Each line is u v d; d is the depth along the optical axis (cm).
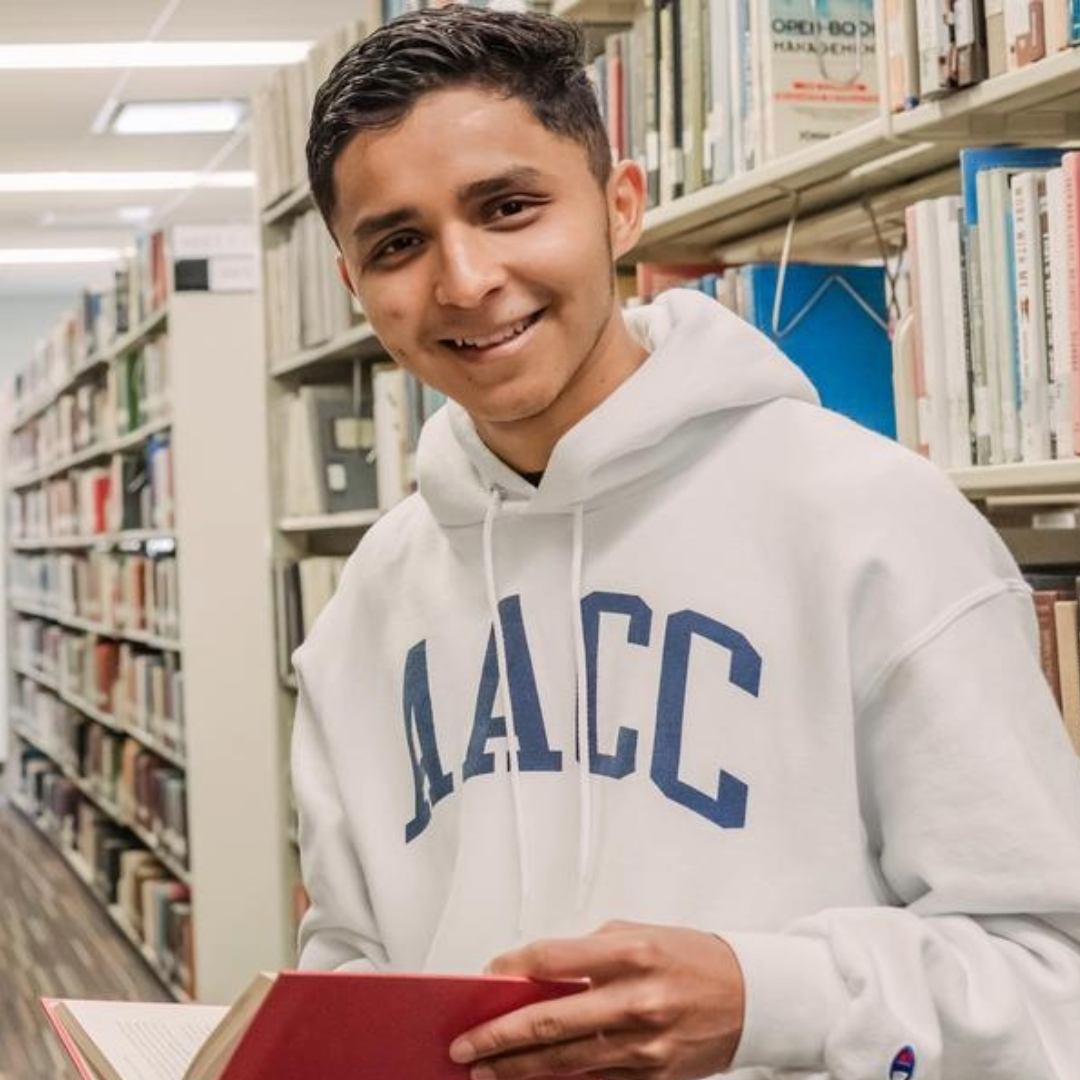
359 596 132
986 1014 92
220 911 483
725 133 212
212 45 614
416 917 121
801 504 106
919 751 99
